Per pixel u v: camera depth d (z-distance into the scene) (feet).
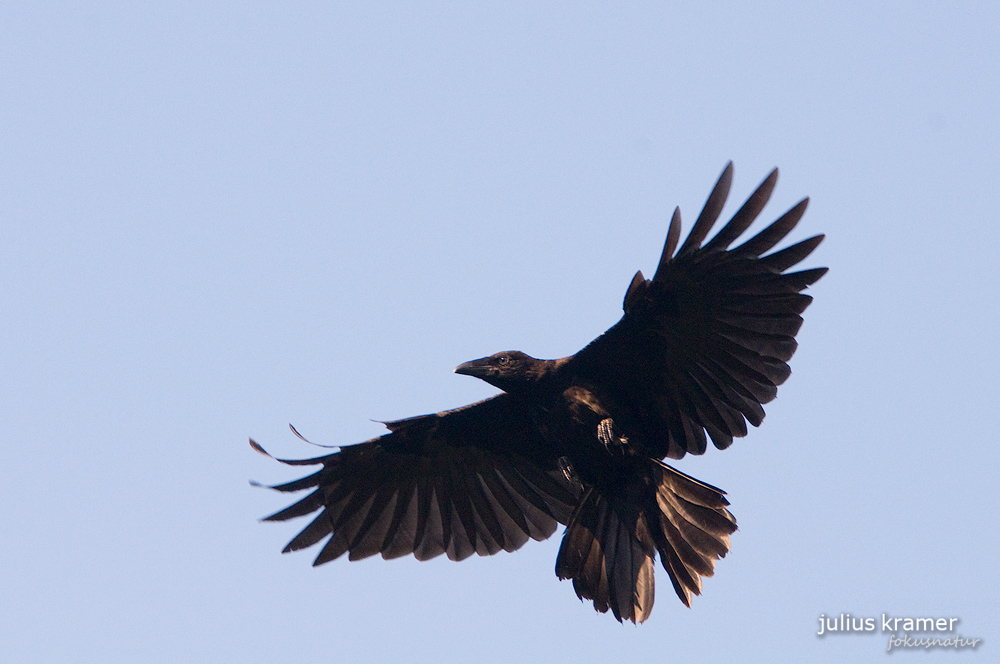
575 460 47.09
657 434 45.68
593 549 46.91
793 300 41.16
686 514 45.44
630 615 45.75
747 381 43.01
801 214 39.93
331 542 51.96
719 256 40.88
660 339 44.06
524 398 49.34
